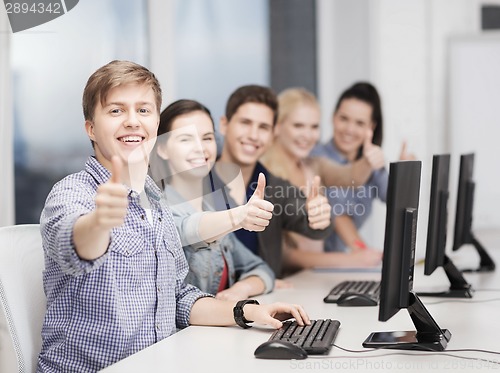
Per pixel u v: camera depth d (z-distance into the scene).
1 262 1.97
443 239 2.65
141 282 1.93
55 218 1.69
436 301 2.56
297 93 3.93
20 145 3.39
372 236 4.59
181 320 2.13
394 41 4.83
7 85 3.09
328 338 1.86
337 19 4.86
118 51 3.83
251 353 1.77
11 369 2.76
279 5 4.75
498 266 3.50
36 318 2.01
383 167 3.70
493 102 4.88
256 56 4.67
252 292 2.62
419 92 4.85
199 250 2.39
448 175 2.73
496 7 5.07
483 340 1.92
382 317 1.77
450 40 4.89
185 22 4.33
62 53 3.49
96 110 1.93
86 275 1.84
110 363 1.85
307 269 3.46
